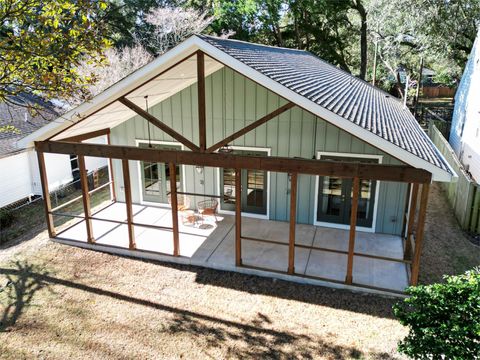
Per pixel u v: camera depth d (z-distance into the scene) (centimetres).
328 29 2978
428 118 2677
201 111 735
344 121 644
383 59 2850
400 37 2311
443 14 2058
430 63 3003
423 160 621
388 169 657
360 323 642
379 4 2256
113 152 834
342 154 958
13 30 708
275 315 668
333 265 809
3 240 1016
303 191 1008
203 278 788
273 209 1049
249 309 686
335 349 584
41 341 614
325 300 707
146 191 1183
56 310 693
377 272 781
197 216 1050
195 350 588
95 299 725
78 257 888
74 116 791
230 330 632
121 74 2141
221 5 2462
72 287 766
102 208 1167
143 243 919
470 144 1565
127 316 673
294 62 1160
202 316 669
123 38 2561
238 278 786
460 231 1034
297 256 849
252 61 730
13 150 1272
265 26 2734
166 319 663
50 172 1405
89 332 633
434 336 441
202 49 677
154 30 2483
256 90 991
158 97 1016
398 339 601
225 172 1077
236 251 800
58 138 930
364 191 962
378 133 651
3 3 602
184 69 832
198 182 1112
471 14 2120
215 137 1058
